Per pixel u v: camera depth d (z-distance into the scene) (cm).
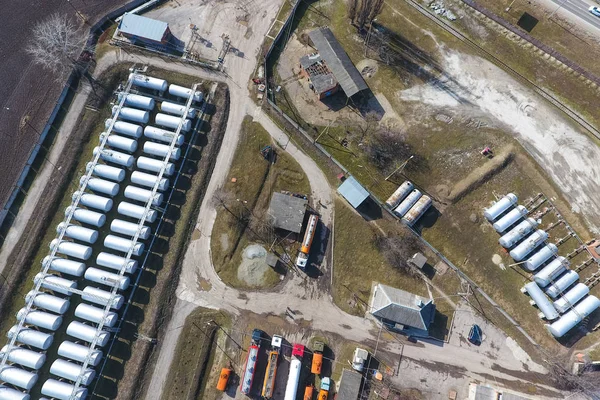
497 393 4781
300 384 4875
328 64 5825
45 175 5594
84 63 6022
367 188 5597
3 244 5328
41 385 4922
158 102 5916
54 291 5200
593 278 5219
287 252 5325
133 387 4859
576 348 4988
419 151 5744
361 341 5031
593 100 5934
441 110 5906
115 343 5025
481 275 5269
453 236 5412
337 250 5331
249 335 5056
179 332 5066
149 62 6078
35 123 5741
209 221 5466
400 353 5000
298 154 5712
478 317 5106
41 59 5953
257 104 5906
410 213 5319
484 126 5831
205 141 5756
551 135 5791
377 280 5238
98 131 5838
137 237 5184
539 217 5441
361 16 5869
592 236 5366
